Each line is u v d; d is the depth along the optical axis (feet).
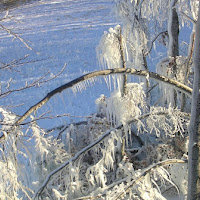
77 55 44.98
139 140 20.80
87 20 59.16
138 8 18.69
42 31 55.72
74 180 18.31
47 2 73.61
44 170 17.83
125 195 16.08
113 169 17.94
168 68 16.88
